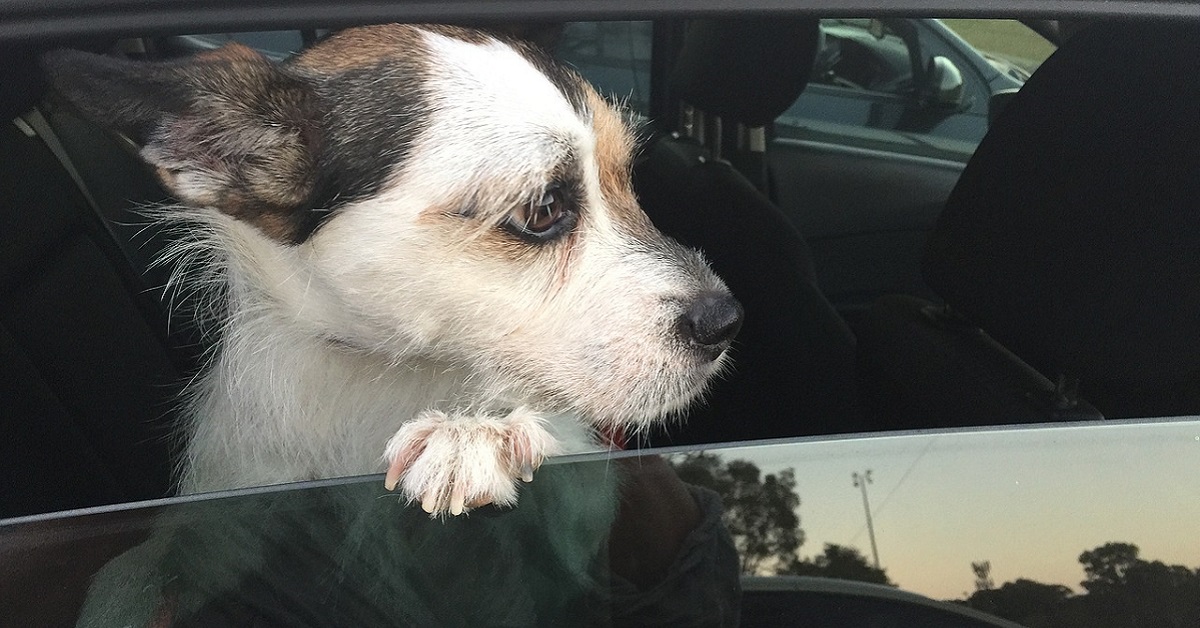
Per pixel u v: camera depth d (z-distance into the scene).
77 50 0.28
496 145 0.33
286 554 0.27
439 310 0.34
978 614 0.27
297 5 0.23
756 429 0.45
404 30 0.35
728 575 0.27
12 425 0.32
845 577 0.27
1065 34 0.45
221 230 0.35
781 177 0.55
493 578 0.28
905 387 0.44
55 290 0.34
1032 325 0.38
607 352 0.35
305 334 0.35
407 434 0.30
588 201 0.36
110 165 0.36
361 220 0.33
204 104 0.31
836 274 0.55
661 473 0.29
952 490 0.29
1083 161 0.36
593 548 0.28
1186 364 0.34
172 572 0.26
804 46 0.49
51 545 0.26
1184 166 0.33
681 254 0.38
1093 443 0.30
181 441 0.37
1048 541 0.28
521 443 0.30
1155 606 0.27
